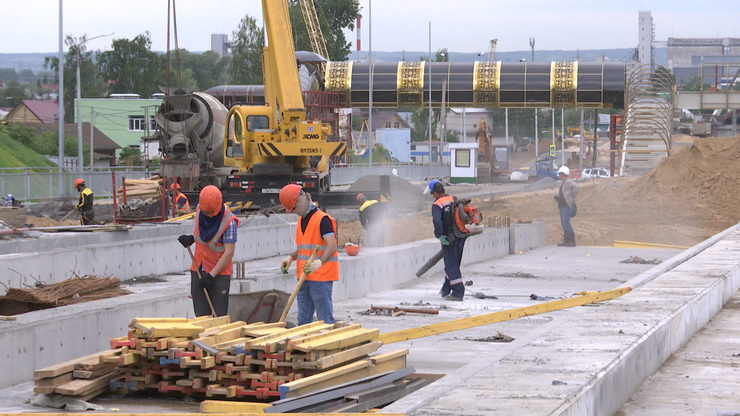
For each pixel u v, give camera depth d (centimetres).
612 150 9950
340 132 11519
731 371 1421
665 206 5625
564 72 10175
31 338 1416
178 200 3844
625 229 5069
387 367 1267
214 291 1518
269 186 4584
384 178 4534
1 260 2130
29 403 1226
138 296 1752
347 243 2739
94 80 16875
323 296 1542
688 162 5925
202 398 1223
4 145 9450
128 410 1163
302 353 1146
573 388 974
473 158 10225
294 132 4575
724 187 5738
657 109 9631
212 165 4828
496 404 902
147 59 18088
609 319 1497
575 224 5338
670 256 3600
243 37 15725
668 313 1569
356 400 1097
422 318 2069
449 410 878
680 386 1316
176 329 1205
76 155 11612
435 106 10538
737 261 2520
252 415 998
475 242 3306
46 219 4666
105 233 2769
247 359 1154
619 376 1166
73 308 1583
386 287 2633
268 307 1559
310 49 15538
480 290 2592
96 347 1565
